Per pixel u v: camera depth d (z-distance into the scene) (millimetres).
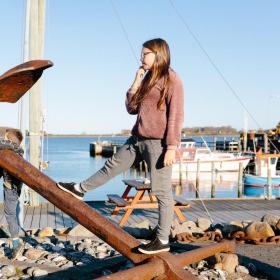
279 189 27953
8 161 4145
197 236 7020
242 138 53781
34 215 10516
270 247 6395
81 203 4020
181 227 7324
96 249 6266
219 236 6910
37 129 11672
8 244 6523
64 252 6117
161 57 3840
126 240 3916
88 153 92438
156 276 3732
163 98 3805
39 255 5863
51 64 3641
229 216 10805
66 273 5141
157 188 3914
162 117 3850
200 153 36000
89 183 4008
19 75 3633
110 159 4062
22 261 5652
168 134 3805
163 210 3902
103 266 5355
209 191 29172
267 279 5176
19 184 5887
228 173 36281
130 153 4039
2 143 4223
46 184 4047
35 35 11281
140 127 3898
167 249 3883
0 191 27031
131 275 3441
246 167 38156
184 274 3758
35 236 7570
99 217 3975
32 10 11242
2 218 10086
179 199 9492
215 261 5359
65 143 184375
